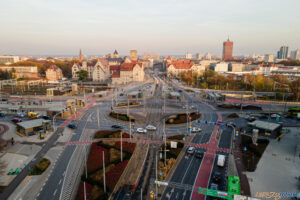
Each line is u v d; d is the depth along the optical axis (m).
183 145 89.19
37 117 125.88
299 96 174.25
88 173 68.31
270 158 79.56
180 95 194.38
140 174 68.31
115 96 194.75
